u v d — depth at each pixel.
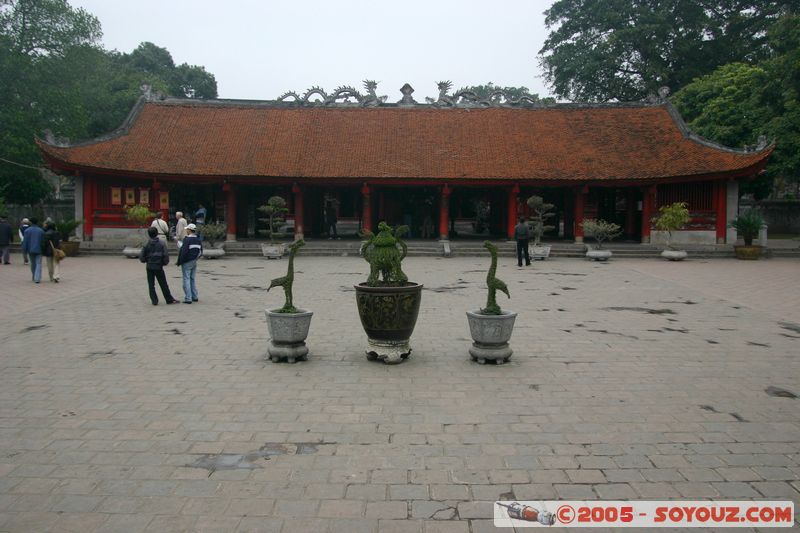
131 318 14.13
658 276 23.61
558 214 41.78
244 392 8.48
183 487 5.65
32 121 41.47
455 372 9.54
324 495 5.51
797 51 31.44
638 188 39.47
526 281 21.94
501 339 10.05
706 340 12.05
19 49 41.56
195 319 14.05
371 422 7.32
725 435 6.97
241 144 36.38
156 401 8.09
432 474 5.94
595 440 6.80
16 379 9.10
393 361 9.96
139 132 36.19
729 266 27.64
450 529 4.96
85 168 32.50
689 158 34.28
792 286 20.52
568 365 10.04
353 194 45.47
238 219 39.91
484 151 36.47
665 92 39.56
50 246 20.22
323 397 8.27
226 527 4.96
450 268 26.61
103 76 58.09
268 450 6.49
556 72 59.69
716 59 54.84
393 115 39.66
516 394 8.44
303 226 39.25
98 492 5.54
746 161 31.55
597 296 18.17
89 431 7.01
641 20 54.41
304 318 10.09
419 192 41.75
